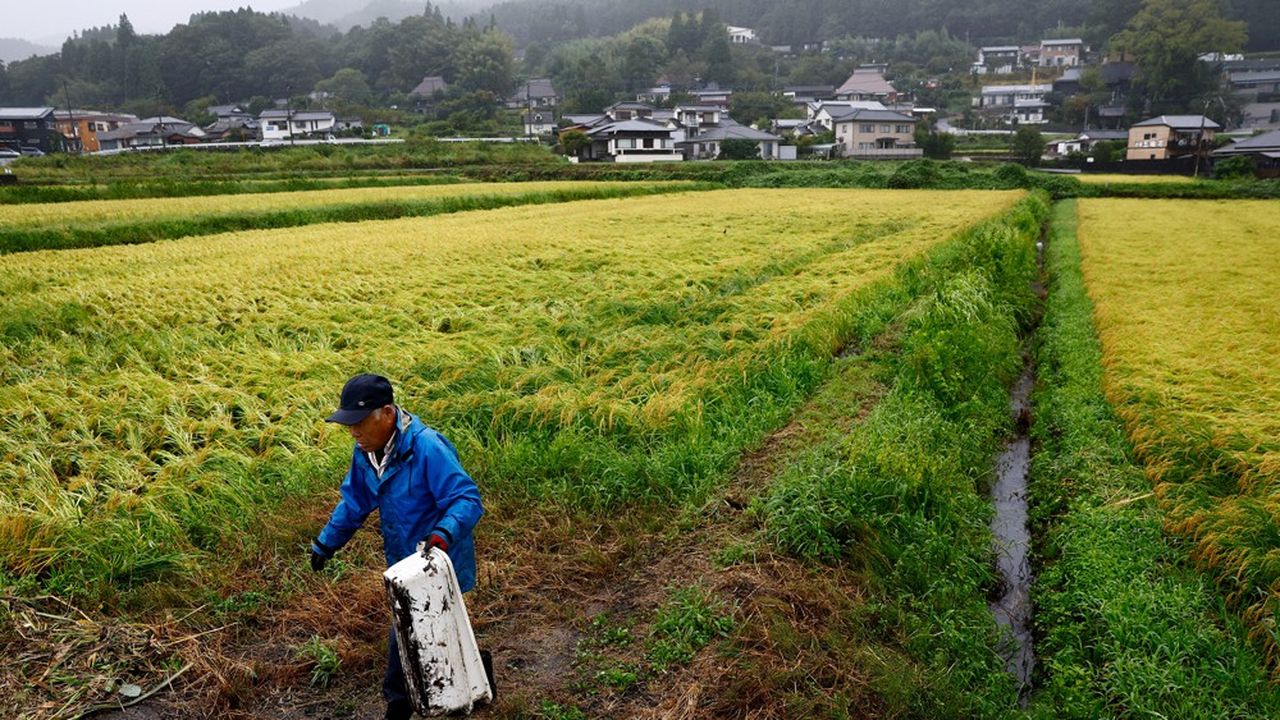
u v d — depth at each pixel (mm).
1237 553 5422
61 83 126750
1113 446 7645
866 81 115688
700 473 6895
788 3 170250
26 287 14320
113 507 5934
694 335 11086
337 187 40906
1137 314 12680
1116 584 5289
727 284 14750
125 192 33312
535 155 65312
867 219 26391
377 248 19031
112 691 4133
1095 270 17219
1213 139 66938
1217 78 95688
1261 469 6512
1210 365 9625
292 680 4328
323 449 7184
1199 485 6547
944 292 12156
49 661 4305
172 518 5809
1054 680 4660
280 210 26547
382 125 94000
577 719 4039
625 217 27312
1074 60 123812
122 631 4590
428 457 3445
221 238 21797
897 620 5051
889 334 12219
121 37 133000
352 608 4887
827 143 80625
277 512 6016
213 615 4848
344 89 119250
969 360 10102
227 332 11477
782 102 109312
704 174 54406
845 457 6840
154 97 116000
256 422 7906
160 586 5035
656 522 6043
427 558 3193
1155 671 4445
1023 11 151250
